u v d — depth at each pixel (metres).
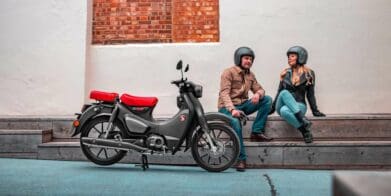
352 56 5.38
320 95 5.40
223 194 2.80
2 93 5.52
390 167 3.88
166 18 5.70
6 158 4.41
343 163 3.92
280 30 5.45
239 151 3.69
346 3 5.39
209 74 5.52
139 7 5.73
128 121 3.81
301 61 4.24
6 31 5.55
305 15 5.43
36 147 4.38
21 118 4.79
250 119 4.47
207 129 3.70
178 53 5.58
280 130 4.46
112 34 5.74
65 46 5.49
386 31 5.36
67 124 4.76
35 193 2.77
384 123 4.46
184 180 3.31
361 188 0.72
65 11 5.51
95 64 5.65
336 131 4.46
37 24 5.52
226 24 5.50
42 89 5.49
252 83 4.24
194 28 5.66
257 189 2.98
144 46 5.62
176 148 3.78
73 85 5.46
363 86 5.36
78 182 3.17
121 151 3.89
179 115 3.79
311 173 3.69
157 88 5.59
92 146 3.82
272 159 3.99
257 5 5.47
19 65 5.52
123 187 3.00
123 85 5.62
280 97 4.08
